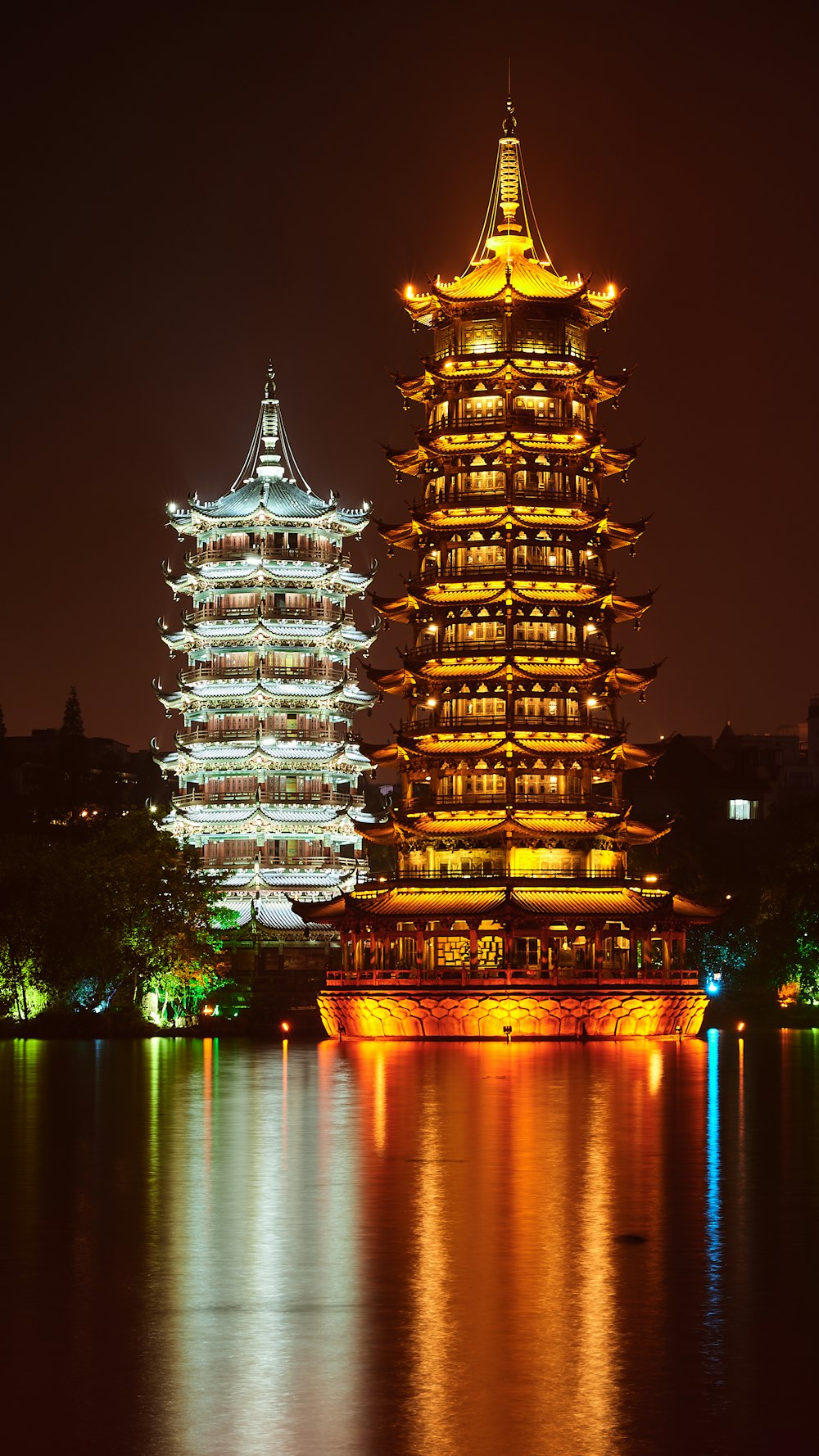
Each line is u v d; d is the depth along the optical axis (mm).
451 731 155375
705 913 151875
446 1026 144875
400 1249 43781
